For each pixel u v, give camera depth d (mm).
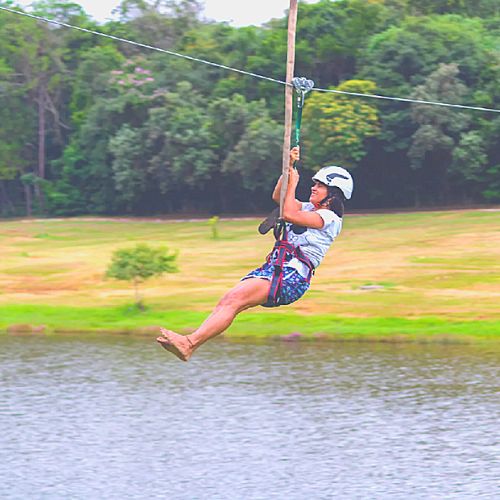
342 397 66438
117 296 109625
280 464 50625
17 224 196125
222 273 122500
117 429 58750
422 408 62719
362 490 46094
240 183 197875
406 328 90375
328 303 100688
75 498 45625
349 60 193875
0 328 96562
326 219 19469
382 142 181250
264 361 80062
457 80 174500
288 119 19297
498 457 51375
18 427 59531
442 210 177500
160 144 198375
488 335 87375
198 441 55562
